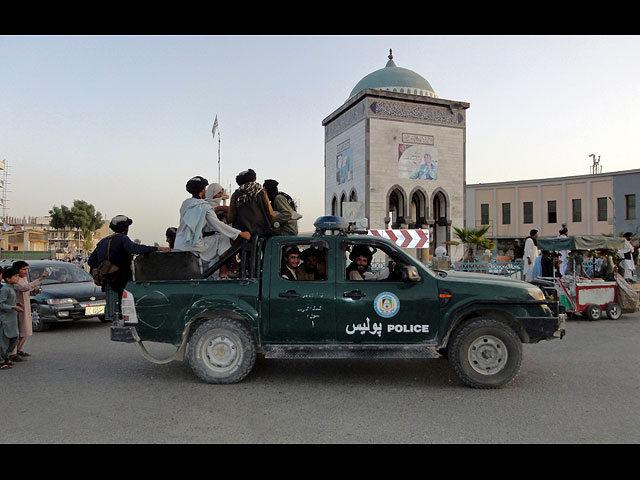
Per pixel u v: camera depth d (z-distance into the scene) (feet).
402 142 96.48
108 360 24.67
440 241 101.96
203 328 19.74
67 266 39.73
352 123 100.78
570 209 140.87
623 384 19.48
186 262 20.53
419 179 97.45
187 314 19.98
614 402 17.19
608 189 133.80
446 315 19.26
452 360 19.12
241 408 16.72
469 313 19.58
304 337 19.66
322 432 14.43
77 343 29.60
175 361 24.20
